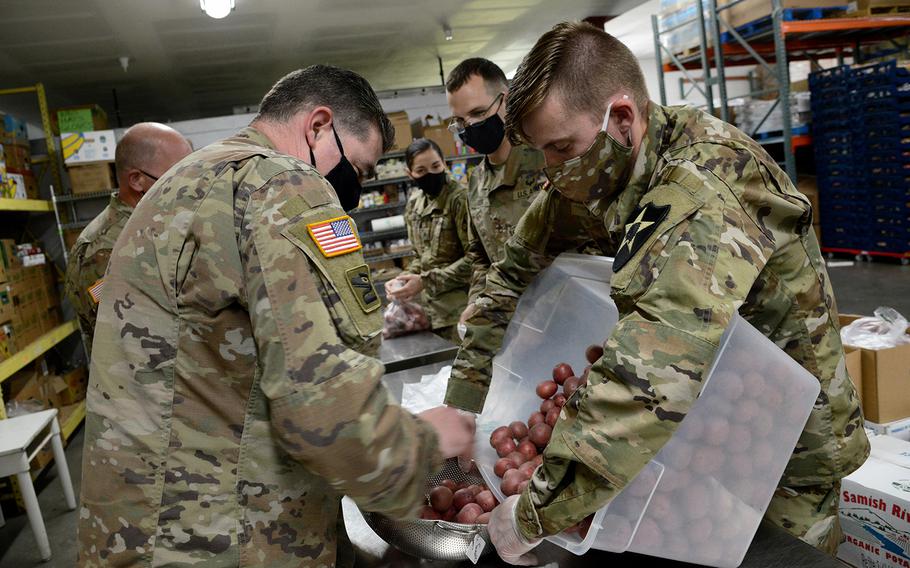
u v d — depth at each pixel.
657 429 0.81
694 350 0.80
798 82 7.33
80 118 5.40
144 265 0.86
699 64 7.31
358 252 0.88
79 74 7.44
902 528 1.58
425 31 7.70
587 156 1.01
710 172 0.90
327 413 0.77
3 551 3.12
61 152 5.62
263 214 0.82
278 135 1.04
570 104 0.97
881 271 6.02
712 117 1.03
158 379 0.85
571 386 1.28
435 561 1.07
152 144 2.46
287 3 6.02
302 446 0.77
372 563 1.10
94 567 0.85
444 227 3.35
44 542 2.96
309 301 0.80
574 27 0.98
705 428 0.90
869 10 5.57
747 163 0.93
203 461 0.84
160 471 0.84
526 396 1.51
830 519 1.14
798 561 0.95
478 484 1.29
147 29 6.19
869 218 6.39
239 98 10.13
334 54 8.19
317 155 1.06
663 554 0.93
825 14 5.59
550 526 0.89
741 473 0.93
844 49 7.94
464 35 8.13
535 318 1.47
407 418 0.86
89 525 0.86
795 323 1.04
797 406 0.93
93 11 5.55
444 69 10.23
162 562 0.82
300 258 0.82
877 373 2.06
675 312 0.82
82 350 5.65
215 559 0.83
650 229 0.88
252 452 0.85
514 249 1.44
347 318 0.84
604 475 0.82
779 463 0.94
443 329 3.20
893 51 7.50
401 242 6.14
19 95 8.04
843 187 6.64
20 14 5.41
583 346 1.41
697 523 0.93
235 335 0.84
